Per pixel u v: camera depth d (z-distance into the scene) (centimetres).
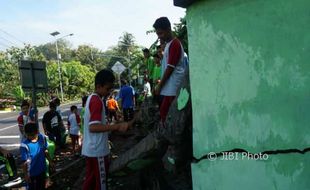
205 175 332
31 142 618
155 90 496
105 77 484
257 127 273
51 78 5153
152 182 470
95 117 475
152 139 420
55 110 1179
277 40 253
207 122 323
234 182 298
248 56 275
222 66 300
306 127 241
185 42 629
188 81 376
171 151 393
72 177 820
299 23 239
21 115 1003
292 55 245
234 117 293
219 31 298
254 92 273
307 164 242
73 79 5403
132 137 982
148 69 1022
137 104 1627
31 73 1052
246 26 273
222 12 293
